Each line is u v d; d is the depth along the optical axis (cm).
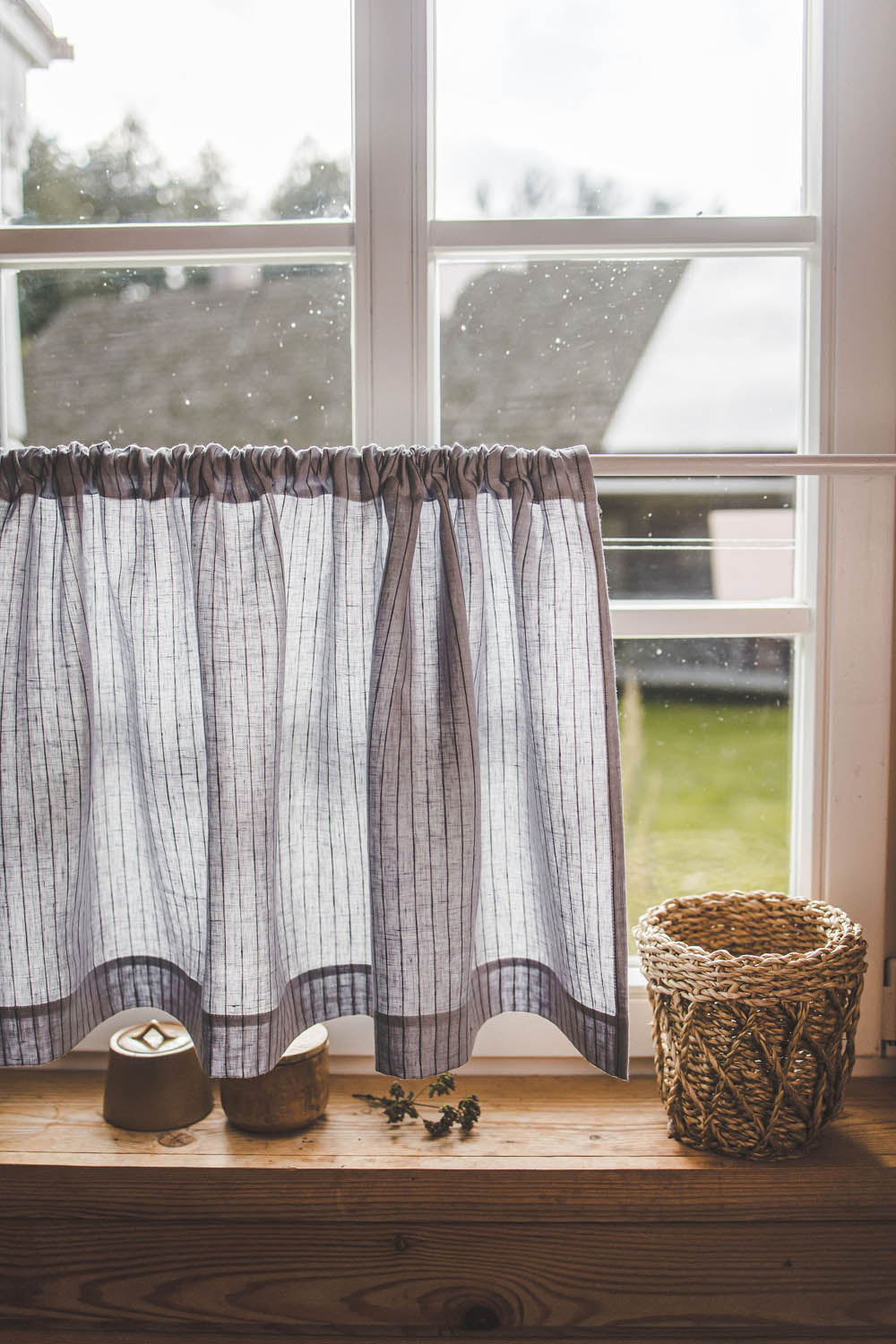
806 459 96
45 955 96
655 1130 105
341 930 104
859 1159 99
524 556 95
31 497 95
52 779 96
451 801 94
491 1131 105
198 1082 108
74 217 119
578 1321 99
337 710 99
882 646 114
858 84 110
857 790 115
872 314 112
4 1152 101
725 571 119
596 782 95
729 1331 99
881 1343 99
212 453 94
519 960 105
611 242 114
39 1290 101
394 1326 100
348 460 96
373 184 112
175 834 100
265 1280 100
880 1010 117
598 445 119
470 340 118
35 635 96
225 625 93
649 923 104
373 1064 118
